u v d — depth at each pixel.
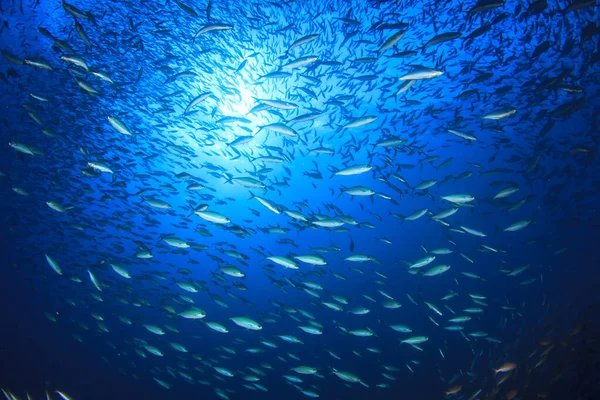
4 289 16.45
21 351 14.36
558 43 7.65
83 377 13.28
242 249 16.86
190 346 13.22
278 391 10.86
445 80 10.27
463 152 15.91
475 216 15.20
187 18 9.48
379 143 6.91
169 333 13.70
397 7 8.49
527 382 7.62
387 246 15.59
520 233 14.55
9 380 12.91
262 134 15.21
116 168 9.58
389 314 12.82
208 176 16.72
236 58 10.92
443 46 8.92
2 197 12.50
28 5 8.77
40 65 5.64
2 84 9.59
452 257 14.52
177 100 11.80
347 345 11.90
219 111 13.18
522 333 10.34
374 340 11.89
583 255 13.37
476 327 11.63
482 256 14.34
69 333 15.07
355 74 9.96
